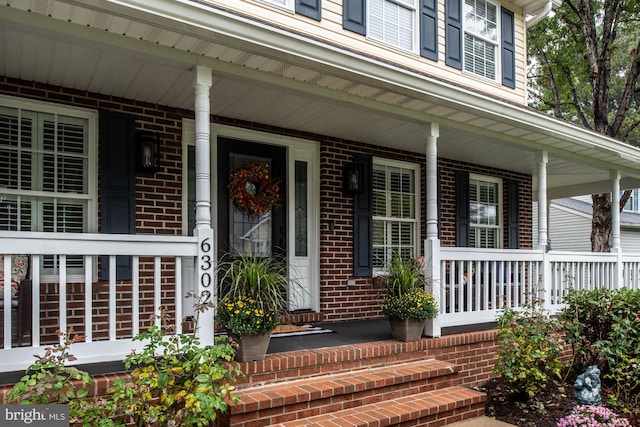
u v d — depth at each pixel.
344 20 5.69
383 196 7.02
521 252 6.00
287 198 5.98
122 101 4.78
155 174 4.95
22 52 3.71
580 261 6.79
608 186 10.07
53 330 4.31
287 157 6.02
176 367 2.87
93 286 4.46
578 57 14.01
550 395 4.78
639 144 19.08
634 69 12.57
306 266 6.14
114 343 3.33
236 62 3.87
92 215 4.64
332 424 3.49
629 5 12.15
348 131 6.05
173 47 3.59
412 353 4.65
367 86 4.48
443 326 5.21
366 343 4.59
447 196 7.67
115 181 4.66
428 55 6.46
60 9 3.04
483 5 7.46
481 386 5.10
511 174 8.72
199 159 3.68
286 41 3.71
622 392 4.77
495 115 5.35
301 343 4.59
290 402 3.52
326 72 4.13
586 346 5.08
